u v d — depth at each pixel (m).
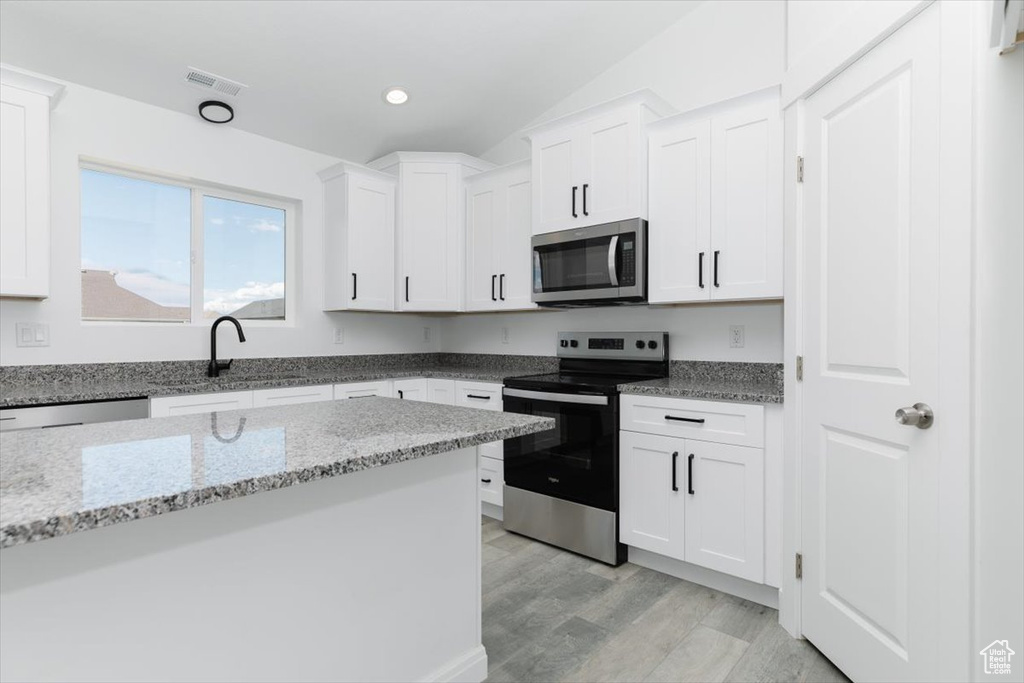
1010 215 1.11
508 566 2.47
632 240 2.61
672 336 2.94
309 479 0.92
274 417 1.45
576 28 2.85
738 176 2.33
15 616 0.83
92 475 0.86
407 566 1.44
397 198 3.62
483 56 2.95
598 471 2.50
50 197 2.34
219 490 0.81
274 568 1.16
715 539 2.16
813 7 1.82
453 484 1.57
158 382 2.79
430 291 3.58
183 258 3.10
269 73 2.77
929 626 1.28
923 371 1.30
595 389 2.51
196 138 3.02
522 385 2.84
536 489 2.77
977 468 1.16
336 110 3.19
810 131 1.77
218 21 2.37
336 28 2.55
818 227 1.73
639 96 2.59
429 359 4.27
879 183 1.46
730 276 2.35
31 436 1.18
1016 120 1.10
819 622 1.74
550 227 2.95
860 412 1.53
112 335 2.73
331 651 1.26
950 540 1.22
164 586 0.99
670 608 2.08
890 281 1.42
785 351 1.91
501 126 3.67
